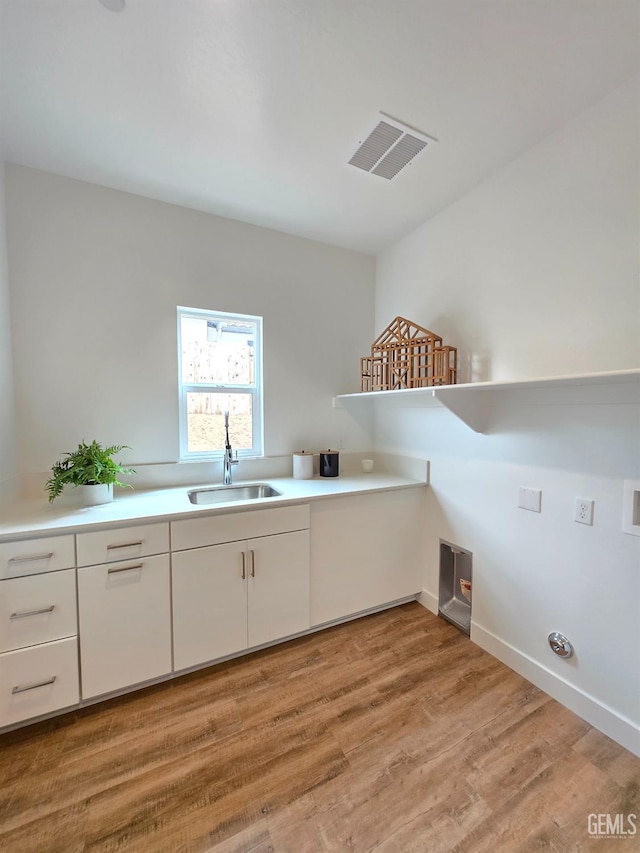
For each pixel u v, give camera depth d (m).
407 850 1.04
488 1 1.08
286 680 1.72
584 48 1.22
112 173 1.89
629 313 1.36
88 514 1.62
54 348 1.90
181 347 2.28
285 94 1.40
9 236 1.79
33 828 1.10
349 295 2.77
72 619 1.48
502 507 1.85
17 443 1.83
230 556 1.79
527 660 1.72
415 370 2.36
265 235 2.44
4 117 1.50
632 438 1.34
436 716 1.51
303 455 2.46
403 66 1.29
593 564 1.47
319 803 1.17
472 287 2.02
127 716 1.51
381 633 2.09
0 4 1.07
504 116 1.50
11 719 1.40
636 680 1.34
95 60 1.26
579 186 1.50
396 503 2.28
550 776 1.26
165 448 2.21
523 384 1.43
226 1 1.08
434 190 2.02
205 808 1.16
